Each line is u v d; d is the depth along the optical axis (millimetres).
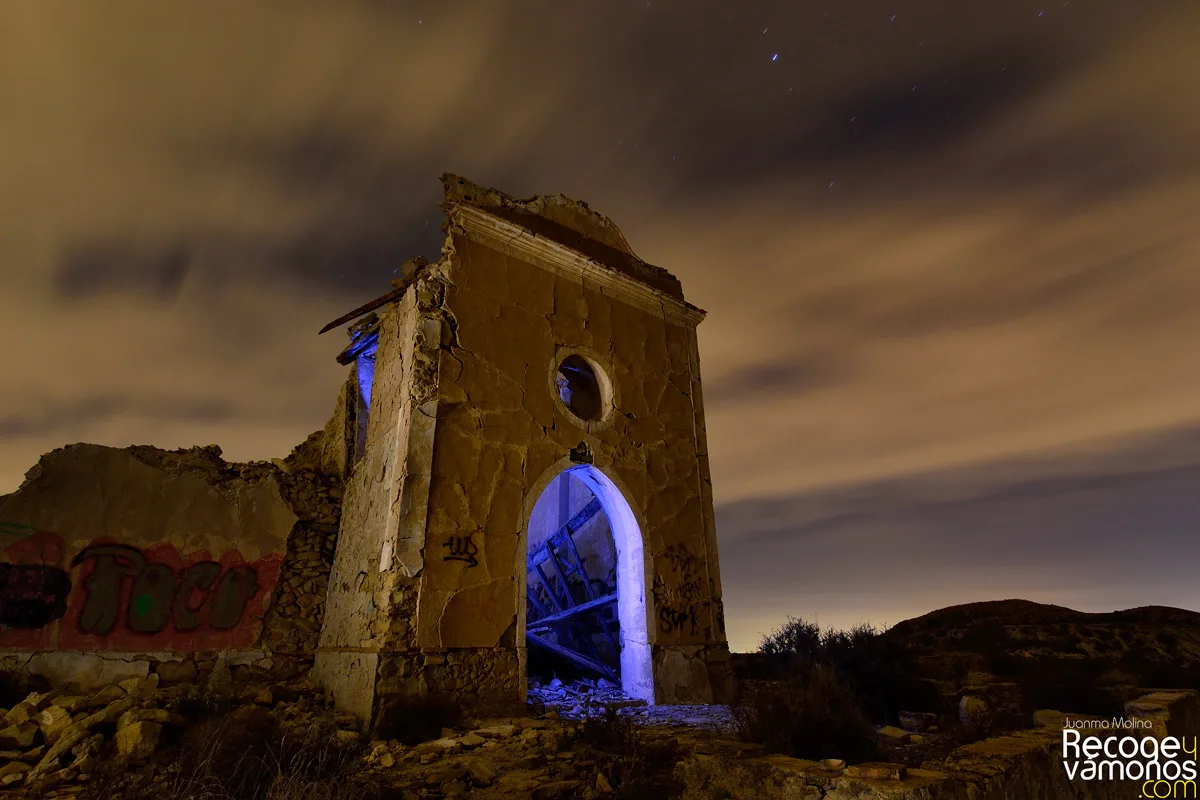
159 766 5000
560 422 9273
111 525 7980
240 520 8961
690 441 10953
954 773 3592
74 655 7352
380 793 4523
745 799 3885
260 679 8383
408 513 7480
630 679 9359
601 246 11078
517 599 8008
